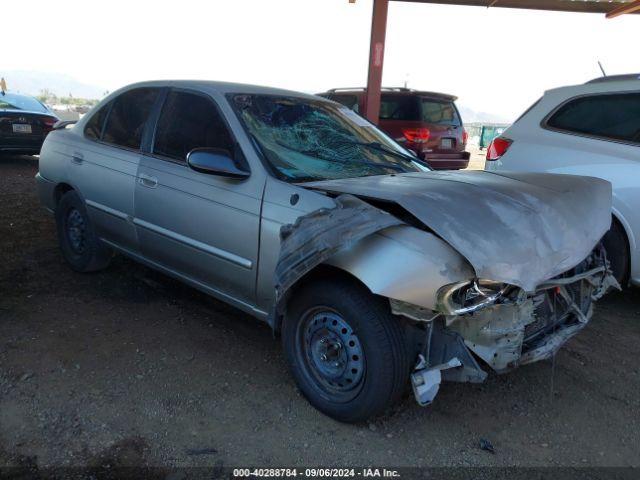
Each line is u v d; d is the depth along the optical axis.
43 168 5.18
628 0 9.87
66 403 3.01
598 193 3.37
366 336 2.70
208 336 3.92
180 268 3.88
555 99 5.36
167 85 4.14
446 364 2.65
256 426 2.93
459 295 2.55
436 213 2.59
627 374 3.68
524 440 2.94
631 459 2.82
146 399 3.10
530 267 2.59
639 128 4.70
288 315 3.11
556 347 2.99
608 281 3.44
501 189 2.96
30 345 3.62
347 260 2.68
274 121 3.70
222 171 3.25
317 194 2.96
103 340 3.76
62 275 4.90
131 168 4.11
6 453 2.61
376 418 3.05
